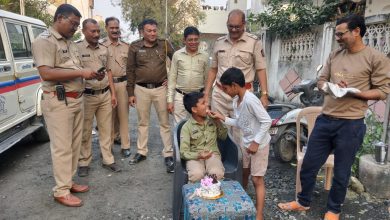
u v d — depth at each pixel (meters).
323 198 3.44
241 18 3.17
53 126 3.17
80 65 3.38
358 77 2.66
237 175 2.89
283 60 7.96
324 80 2.97
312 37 6.91
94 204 3.33
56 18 3.04
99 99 3.94
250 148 2.76
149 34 3.95
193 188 2.52
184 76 3.88
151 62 4.06
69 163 3.29
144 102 4.20
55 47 3.02
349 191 3.53
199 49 3.96
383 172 3.33
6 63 4.01
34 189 3.65
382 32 4.94
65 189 3.31
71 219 3.05
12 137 4.24
